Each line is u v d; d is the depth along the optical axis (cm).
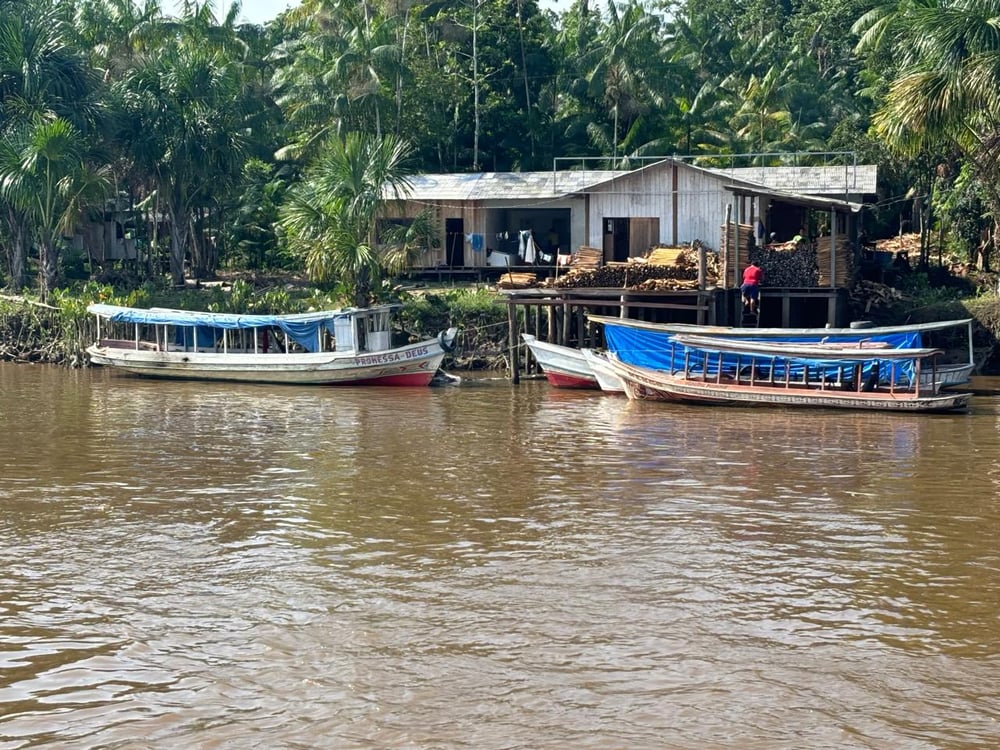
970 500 1978
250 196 5509
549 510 1925
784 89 6041
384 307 3747
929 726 1121
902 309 4003
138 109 4759
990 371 3841
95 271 5309
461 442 2580
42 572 1596
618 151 5684
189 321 3875
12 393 3544
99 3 5481
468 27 5759
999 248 3941
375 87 4941
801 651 1302
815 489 2069
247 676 1240
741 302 3597
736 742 1091
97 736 1107
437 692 1198
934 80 3381
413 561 1636
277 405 3244
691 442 2550
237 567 1614
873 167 4406
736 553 1667
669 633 1353
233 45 5697
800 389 3072
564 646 1315
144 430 2784
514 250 4866
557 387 3588
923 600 1464
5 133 4684
